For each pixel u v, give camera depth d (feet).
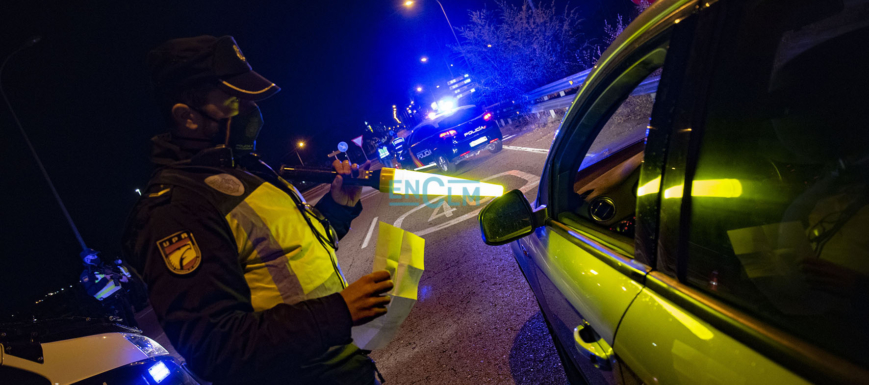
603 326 3.74
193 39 4.17
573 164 5.67
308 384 4.10
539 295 6.54
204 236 3.59
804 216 2.19
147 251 3.56
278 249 4.09
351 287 3.73
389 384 10.18
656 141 3.20
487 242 5.47
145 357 7.77
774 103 2.41
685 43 3.01
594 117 5.13
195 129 4.18
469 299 12.62
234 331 3.35
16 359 6.48
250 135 4.54
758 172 2.45
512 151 34.81
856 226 1.99
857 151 2.07
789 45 2.37
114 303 25.14
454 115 32.81
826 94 2.21
